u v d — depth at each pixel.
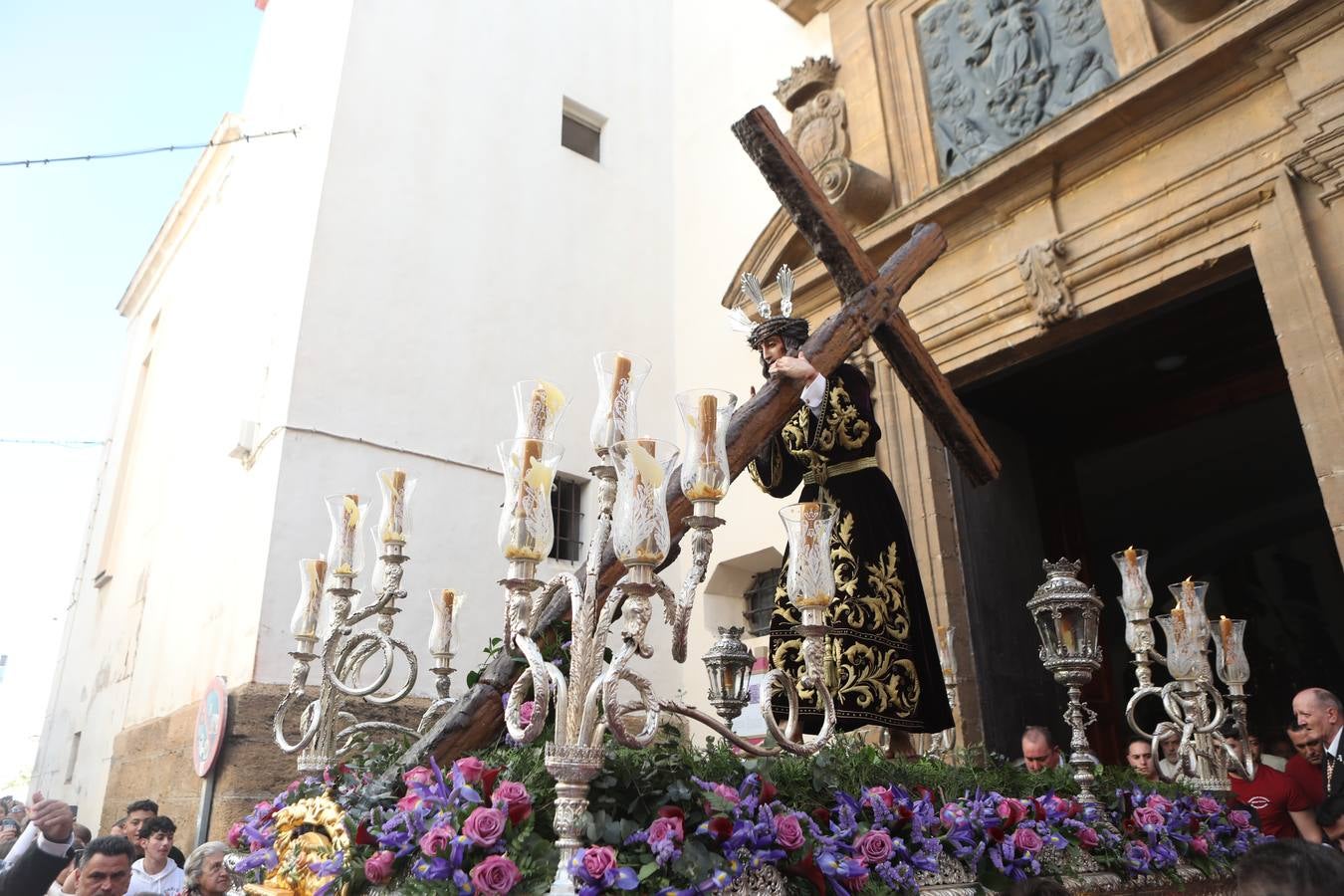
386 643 2.78
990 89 7.12
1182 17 5.95
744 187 9.18
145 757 7.66
